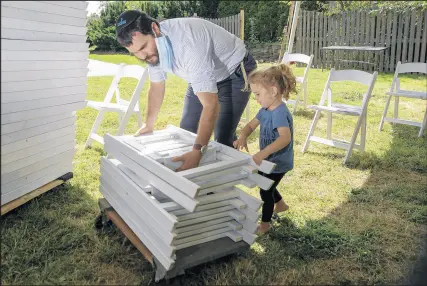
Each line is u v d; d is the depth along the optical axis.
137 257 2.57
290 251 2.70
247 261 2.52
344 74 4.75
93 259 2.54
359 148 4.62
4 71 2.44
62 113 3.26
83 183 3.64
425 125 5.58
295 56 6.89
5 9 2.31
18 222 2.91
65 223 2.91
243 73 2.98
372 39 10.91
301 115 6.48
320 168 4.26
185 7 16.02
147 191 2.40
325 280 2.41
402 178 4.01
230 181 2.42
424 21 10.18
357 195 3.60
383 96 7.78
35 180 3.14
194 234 2.43
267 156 2.67
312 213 3.26
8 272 2.38
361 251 2.67
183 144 2.75
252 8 15.17
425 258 2.63
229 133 3.16
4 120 2.58
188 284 2.34
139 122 4.78
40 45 2.65
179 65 2.57
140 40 2.42
